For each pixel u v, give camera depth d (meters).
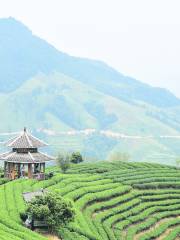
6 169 101.44
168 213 94.19
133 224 85.25
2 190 79.88
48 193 67.94
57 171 108.06
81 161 126.94
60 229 65.62
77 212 76.12
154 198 100.19
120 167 119.94
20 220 63.84
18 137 102.06
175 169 125.44
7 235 52.62
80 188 92.19
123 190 97.81
